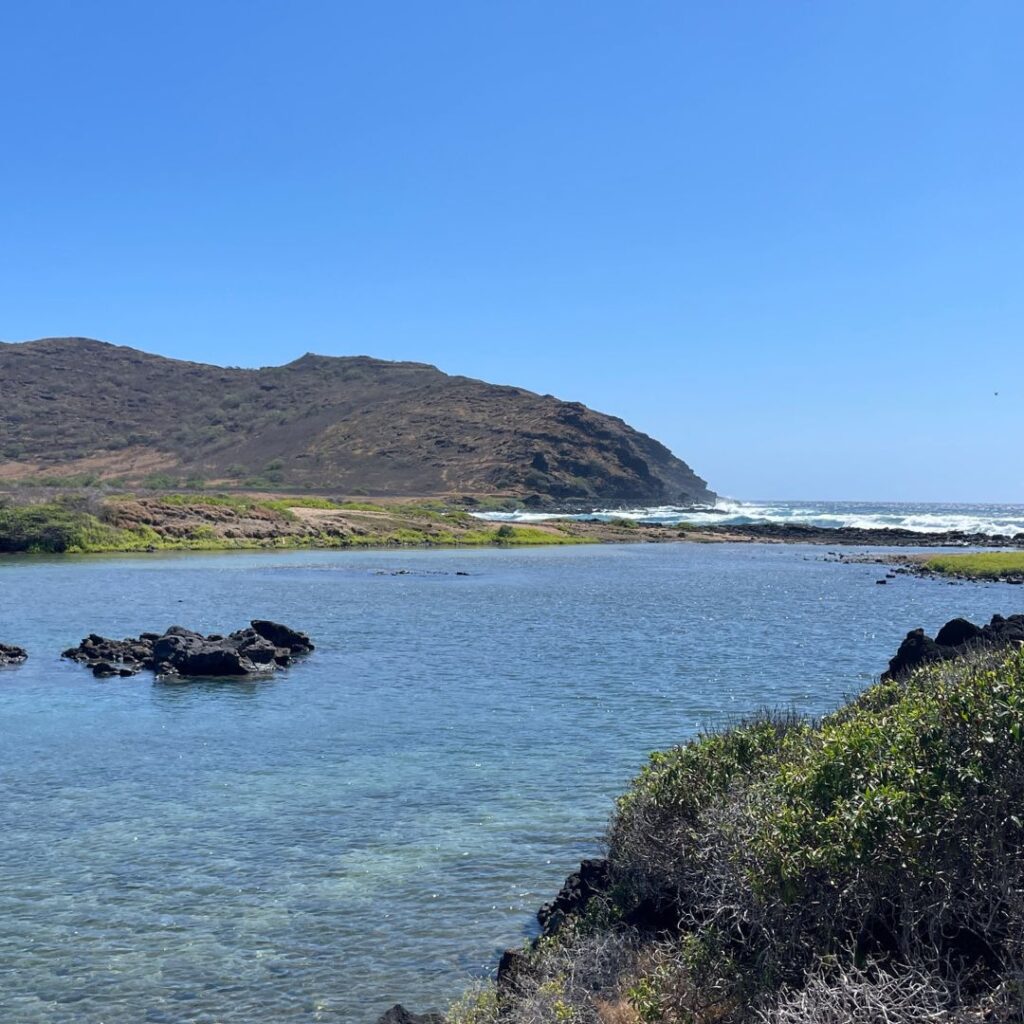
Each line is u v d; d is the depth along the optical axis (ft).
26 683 101.19
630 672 108.78
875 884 26.40
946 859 25.54
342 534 377.30
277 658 112.37
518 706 89.56
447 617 161.27
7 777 65.67
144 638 123.54
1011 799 25.85
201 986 37.68
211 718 84.28
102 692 96.27
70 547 306.76
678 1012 27.86
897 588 219.82
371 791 62.44
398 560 301.84
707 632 144.36
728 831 31.30
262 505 401.49
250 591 201.87
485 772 66.95
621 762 69.51
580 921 37.76
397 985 37.83
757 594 205.16
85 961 39.63
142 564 269.23
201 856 51.01
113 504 344.28
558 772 66.90
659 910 36.68
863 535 439.63
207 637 116.78
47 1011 35.81
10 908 44.50
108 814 57.77
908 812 26.13
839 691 97.40
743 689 98.53
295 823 56.18
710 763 39.32
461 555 331.77
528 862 50.19
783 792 31.60
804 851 27.27
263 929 42.55
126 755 71.61
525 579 239.71
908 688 40.88
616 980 31.99
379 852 51.60
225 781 64.80
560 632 143.13
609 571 269.23
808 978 24.94
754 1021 26.00
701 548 386.11
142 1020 35.29
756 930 29.01
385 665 113.09
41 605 173.06
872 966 25.52
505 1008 32.94
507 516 597.11
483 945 41.14
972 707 28.73
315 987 37.65
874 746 30.40
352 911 44.34
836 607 180.24
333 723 82.33
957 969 25.20
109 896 45.91
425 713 86.43
